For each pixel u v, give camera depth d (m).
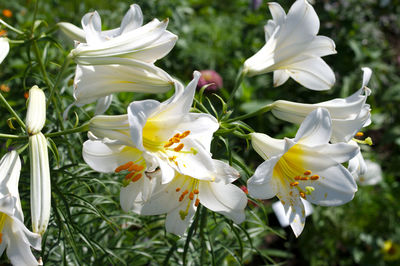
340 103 0.89
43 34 0.99
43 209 0.76
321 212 1.74
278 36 0.96
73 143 1.10
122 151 0.82
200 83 1.68
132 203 0.85
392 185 1.93
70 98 1.09
